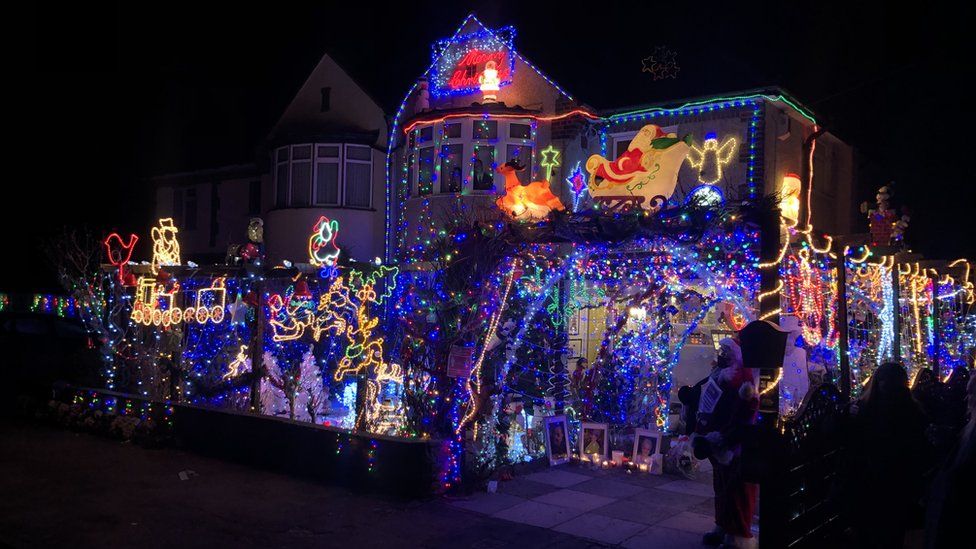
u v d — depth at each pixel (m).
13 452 9.89
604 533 6.83
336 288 10.58
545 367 10.32
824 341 11.45
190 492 8.03
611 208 8.46
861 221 19.33
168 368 11.55
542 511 7.50
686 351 13.37
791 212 11.77
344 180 19.72
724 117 14.56
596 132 16.27
